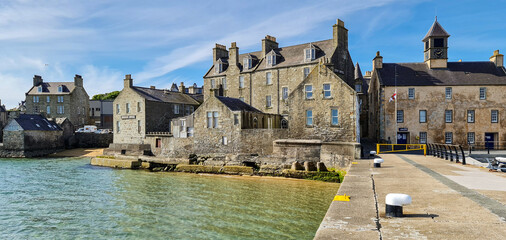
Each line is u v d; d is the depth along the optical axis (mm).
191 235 14016
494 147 36344
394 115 37250
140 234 14305
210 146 33750
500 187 10398
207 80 48625
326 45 40188
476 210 7453
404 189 10344
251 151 31141
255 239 13367
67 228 15273
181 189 23547
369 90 45219
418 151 31781
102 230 14914
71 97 69250
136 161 35906
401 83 37562
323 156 27203
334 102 27797
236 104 35500
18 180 27812
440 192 9648
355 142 26812
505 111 36344
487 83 36625
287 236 13648
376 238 5641
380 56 40156
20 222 16203
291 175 27531
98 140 56656
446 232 5906
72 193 22453
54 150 52312
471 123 36688
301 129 29000
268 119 37562
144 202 19750
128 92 47875
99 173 32156
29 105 69625
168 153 37469
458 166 17031
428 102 37125
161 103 48719
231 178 28297
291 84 40156
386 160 21312
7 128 48312
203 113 34219
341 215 7258
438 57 38844
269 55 42750
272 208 18000
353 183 11719
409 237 5672
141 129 46281
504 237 5594
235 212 17312
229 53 46438
